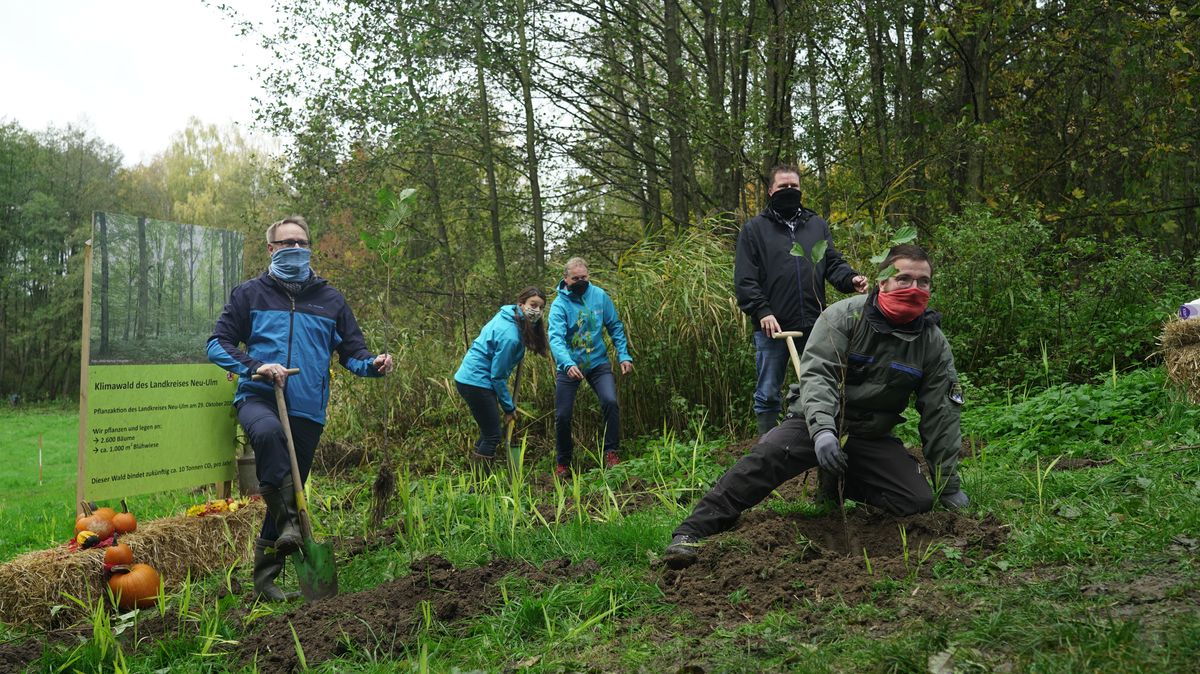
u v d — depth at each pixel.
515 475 6.22
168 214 52.47
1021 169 14.09
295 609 4.28
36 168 47.16
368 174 14.18
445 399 9.74
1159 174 13.16
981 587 3.24
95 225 5.30
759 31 12.23
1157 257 10.31
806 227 6.10
